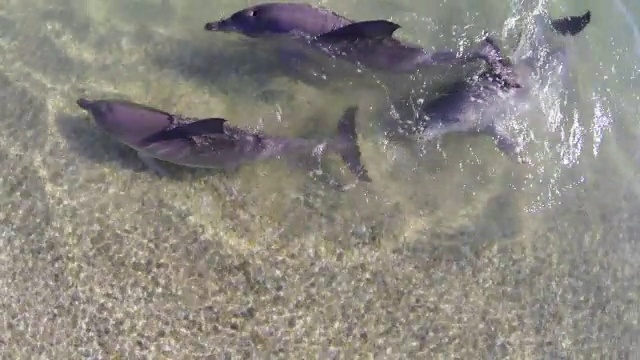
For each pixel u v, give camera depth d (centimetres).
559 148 696
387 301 645
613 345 660
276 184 664
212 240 647
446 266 658
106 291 630
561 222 680
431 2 716
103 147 662
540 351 650
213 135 629
